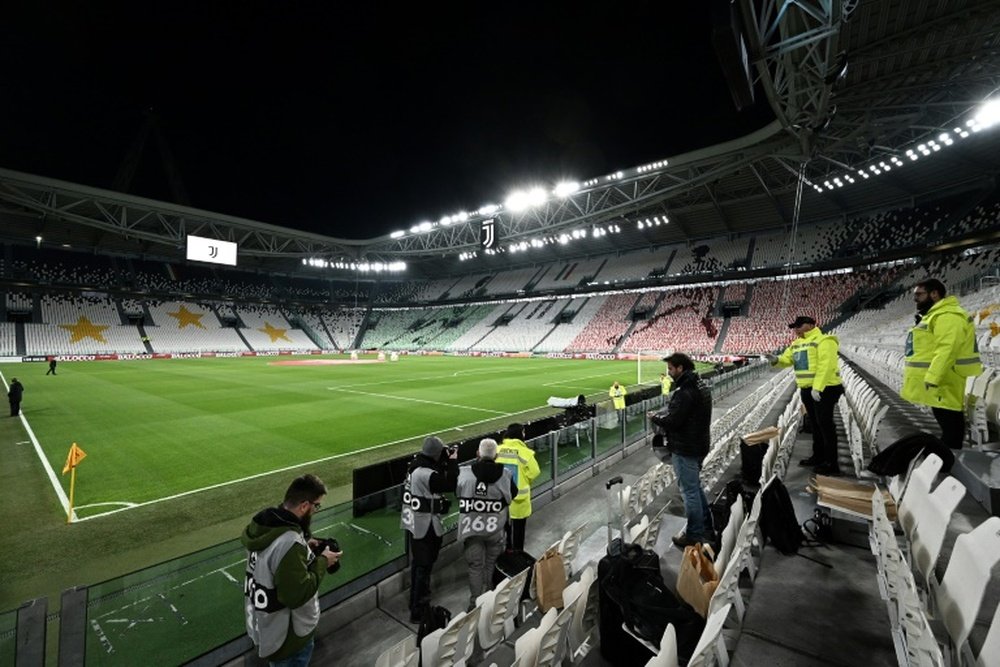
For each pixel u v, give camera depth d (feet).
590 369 111.04
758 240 158.92
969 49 57.16
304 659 9.46
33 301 158.71
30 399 60.08
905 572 7.52
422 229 164.45
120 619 10.25
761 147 97.09
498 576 13.97
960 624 6.21
